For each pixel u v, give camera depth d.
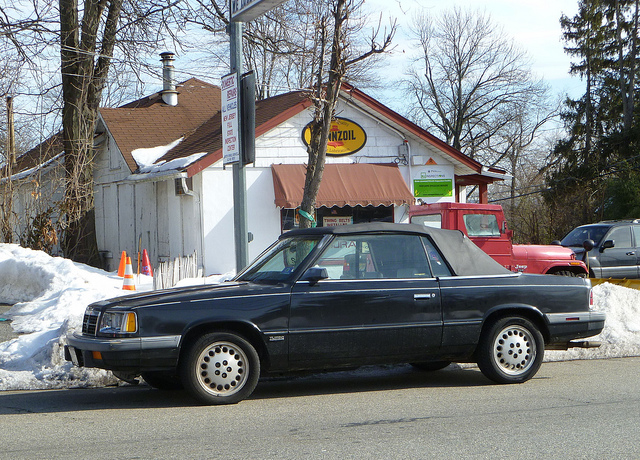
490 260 7.85
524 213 39.53
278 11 24.02
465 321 7.45
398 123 20.83
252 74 9.98
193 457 5.04
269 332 6.83
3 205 20.78
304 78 35.03
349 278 7.19
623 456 4.97
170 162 20.03
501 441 5.38
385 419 6.20
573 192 37.28
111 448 5.33
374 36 12.98
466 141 48.16
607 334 10.59
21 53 19.73
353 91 20.17
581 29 43.44
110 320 6.69
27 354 9.02
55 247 23.38
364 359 7.17
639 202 32.22
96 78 21.16
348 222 20.81
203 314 6.68
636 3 41.28
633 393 7.19
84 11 20.94
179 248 20.25
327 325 6.99
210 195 19.19
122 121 24.38
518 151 51.53
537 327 7.91
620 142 39.03
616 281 14.80
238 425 6.04
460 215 14.44
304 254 7.27
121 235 24.53
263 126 19.69
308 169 13.58
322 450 5.18
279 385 8.05
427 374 8.67
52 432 5.88
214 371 6.79
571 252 15.34
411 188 21.36
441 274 7.52
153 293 7.14
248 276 7.56
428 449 5.18
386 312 7.18
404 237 7.51
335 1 14.55
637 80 42.28
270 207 20.00
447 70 47.00
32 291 15.94
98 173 26.09
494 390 7.49
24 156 27.59
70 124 21.31
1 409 6.86
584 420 6.05
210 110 26.36
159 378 7.77
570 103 44.00
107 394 7.62
